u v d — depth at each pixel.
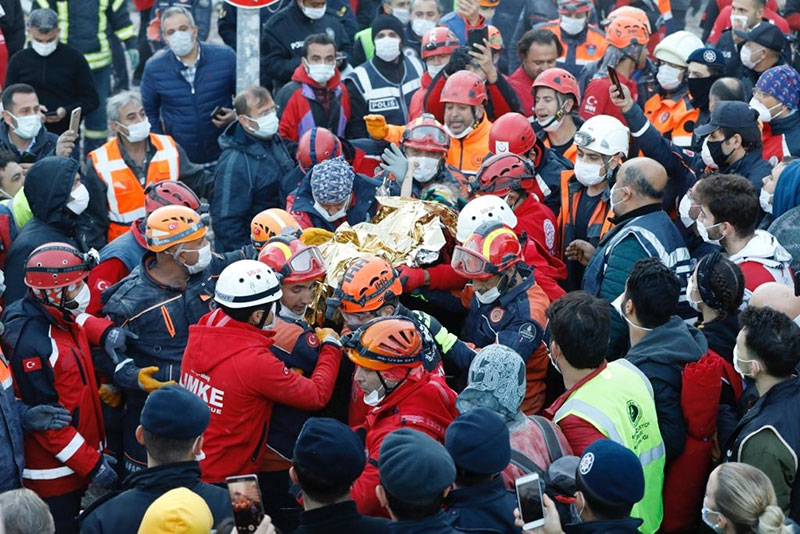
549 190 8.88
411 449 4.68
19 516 4.64
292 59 13.12
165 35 12.00
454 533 4.68
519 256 6.75
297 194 8.28
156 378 7.03
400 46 11.70
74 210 8.02
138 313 7.04
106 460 6.80
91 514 5.07
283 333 6.59
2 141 10.60
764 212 8.59
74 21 14.34
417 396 5.78
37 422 6.44
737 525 4.75
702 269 6.44
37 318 6.61
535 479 4.68
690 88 10.59
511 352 5.52
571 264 8.37
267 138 9.91
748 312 5.74
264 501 6.64
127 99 9.76
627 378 5.78
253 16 10.17
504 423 5.02
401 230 7.59
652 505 5.75
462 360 6.60
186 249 6.93
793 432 5.48
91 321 7.04
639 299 6.12
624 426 5.61
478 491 4.94
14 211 8.66
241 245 9.87
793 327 5.65
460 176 8.59
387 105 11.66
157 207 7.65
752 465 5.42
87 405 6.80
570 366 5.80
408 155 8.24
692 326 6.36
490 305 6.89
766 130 9.49
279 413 6.54
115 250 7.85
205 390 6.23
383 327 5.79
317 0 12.99
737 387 6.33
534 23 14.89
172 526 4.36
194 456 5.25
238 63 10.30
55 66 12.64
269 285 6.21
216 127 12.39
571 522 4.99
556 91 9.51
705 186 7.00
